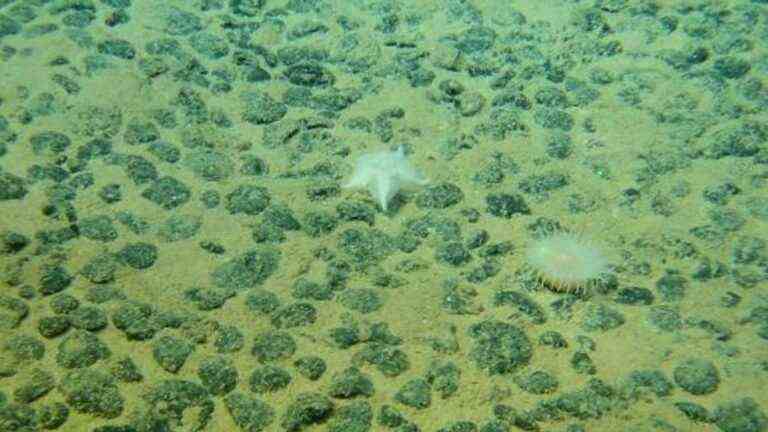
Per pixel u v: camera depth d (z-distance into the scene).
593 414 1.32
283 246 1.54
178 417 1.30
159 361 1.37
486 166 1.69
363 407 1.32
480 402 1.33
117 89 1.81
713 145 1.72
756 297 1.47
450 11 2.01
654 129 1.76
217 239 1.55
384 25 1.98
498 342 1.40
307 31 1.97
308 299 1.46
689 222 1.59
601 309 1.45
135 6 2.01
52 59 1.86
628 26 1.98
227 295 1.46
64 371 1.35
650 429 1.30
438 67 1.89
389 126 1.76
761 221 1.59
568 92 1.84
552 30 1.97
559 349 1.40
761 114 1.78
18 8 1.99
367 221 1.59
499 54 1.92
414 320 1.43
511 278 1.50
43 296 1.44
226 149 1.71
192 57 1.90
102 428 1.28
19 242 1.52
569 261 1.51
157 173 1.66
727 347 1.40
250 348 1.39
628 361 1.38
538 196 1.64
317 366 1.36
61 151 1.68
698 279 1.50
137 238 1.54
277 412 1.31
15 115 1.74
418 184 1.64
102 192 1.62
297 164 1.69
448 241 1.56
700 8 2.01
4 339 1.38
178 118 1.76
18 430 1.27
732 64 1.88
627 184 1.66
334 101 1.81
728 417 1.31
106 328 1.40
